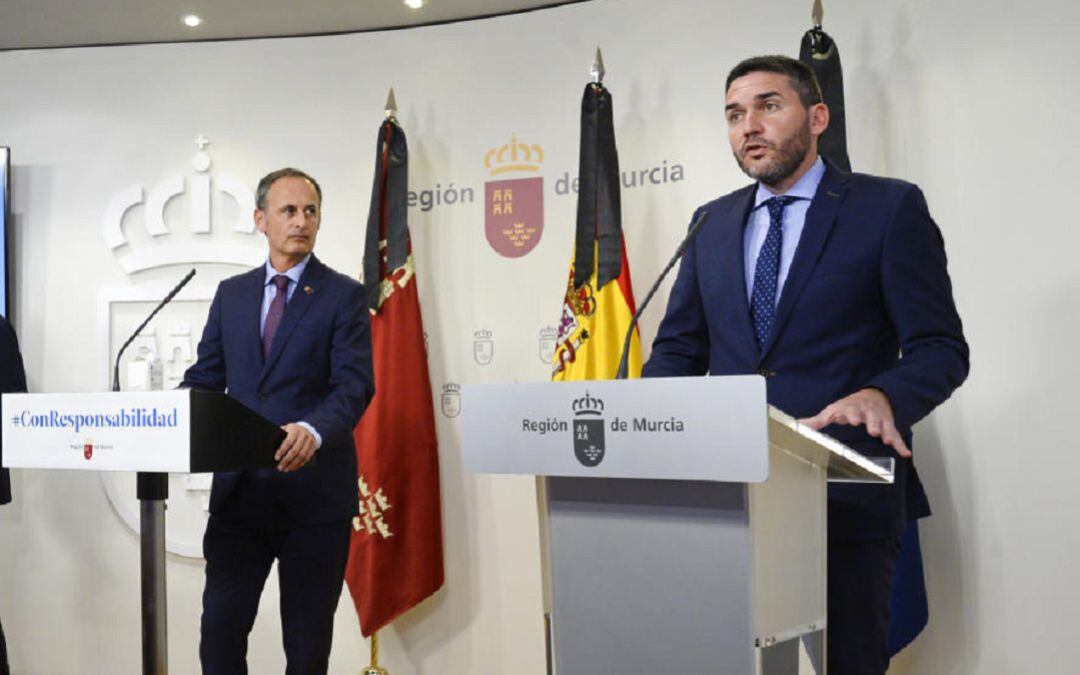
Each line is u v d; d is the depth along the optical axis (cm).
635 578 176
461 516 436
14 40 479
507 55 445
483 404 183
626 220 419
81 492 471
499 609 429
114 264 477
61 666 467
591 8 432
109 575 467
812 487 183
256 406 329
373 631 419
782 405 224
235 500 319
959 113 356
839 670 209
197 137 474
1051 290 337
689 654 170
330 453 324
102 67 484
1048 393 336
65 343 477
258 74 473
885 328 228
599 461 170
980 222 350
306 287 338
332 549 321
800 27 395
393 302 431
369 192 458
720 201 254
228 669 312
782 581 172
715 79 409
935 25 363
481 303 441
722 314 238
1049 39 342
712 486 168
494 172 443
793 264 229
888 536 213
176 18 454
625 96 423
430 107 454
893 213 226
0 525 475
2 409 262
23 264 482
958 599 348
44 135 485
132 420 244
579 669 181
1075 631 329
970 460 348
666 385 163
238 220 468
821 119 242
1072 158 336
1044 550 335
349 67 465
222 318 343
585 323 402
